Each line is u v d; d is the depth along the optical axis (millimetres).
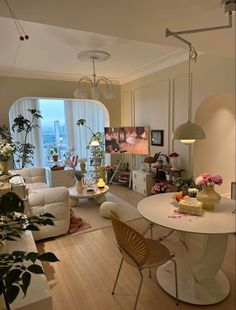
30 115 6109
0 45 3406
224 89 3508
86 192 4441
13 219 1271
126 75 5664
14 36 3074
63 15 1734
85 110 6879
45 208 3127
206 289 2154
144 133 5262
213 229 1808
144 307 1996
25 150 5273
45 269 2543
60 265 2617
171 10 1716
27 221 1312
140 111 5605
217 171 4504
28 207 2975
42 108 6352
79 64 4551
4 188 2551
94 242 3125
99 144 6078
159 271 2424
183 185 3355
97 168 5766
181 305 2012
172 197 2619
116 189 5730
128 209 4293
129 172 6023
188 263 2141
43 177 5078
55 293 2180
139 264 1820
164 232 3322
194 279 2156
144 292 2174
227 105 4418
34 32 2955
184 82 4250
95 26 1953
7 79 4957
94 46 3551
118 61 4438
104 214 3896
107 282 2322
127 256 1904
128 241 1827
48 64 4512
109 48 3664
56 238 3242
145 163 5219
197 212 2092
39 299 1468
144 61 4469
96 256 2791
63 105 6664
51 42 3328
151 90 5152
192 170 4203
